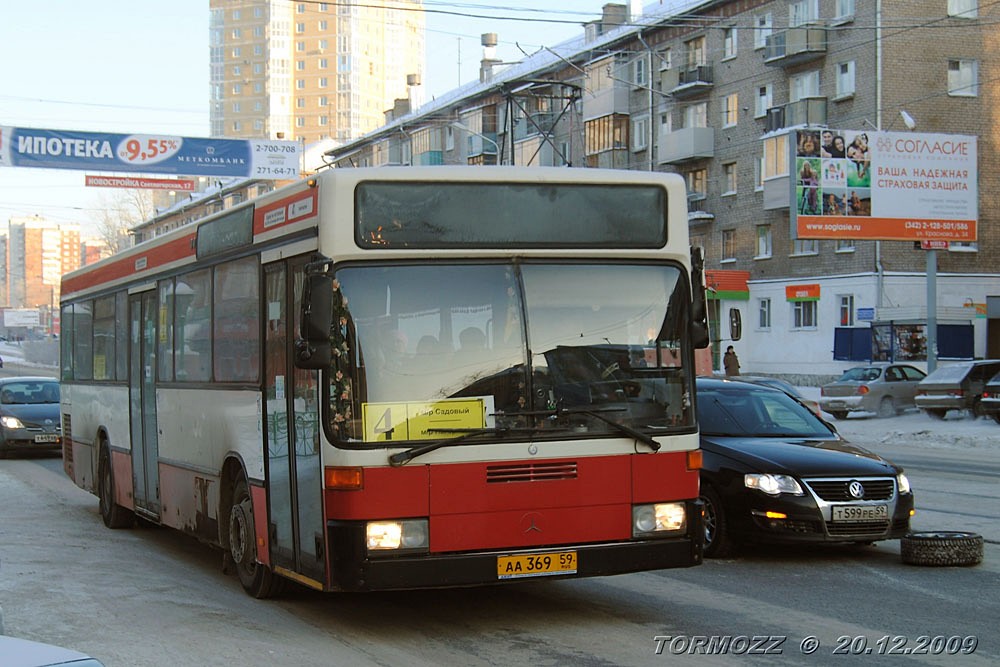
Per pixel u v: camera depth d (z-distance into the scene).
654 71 53.66
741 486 10.12
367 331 7.06
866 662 6.69
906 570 9.80
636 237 7.59
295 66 165.12
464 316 7.21
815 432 11.18
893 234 35.12
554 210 7.44
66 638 7.32
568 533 7.22
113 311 13.14
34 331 133.75
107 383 13.32
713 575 9.60
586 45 60.00
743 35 48.62
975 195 35.81
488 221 7.32
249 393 8.61
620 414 7.41
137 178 35.19
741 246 49.19
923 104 42.44
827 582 9.26
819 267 44.97
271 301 8.20
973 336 42.25
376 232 7.15
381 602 8.59
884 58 42.06
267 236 8.30
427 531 6.98
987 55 43.12
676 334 7.64
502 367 7.21
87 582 9.40
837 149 34.88
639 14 57.97
